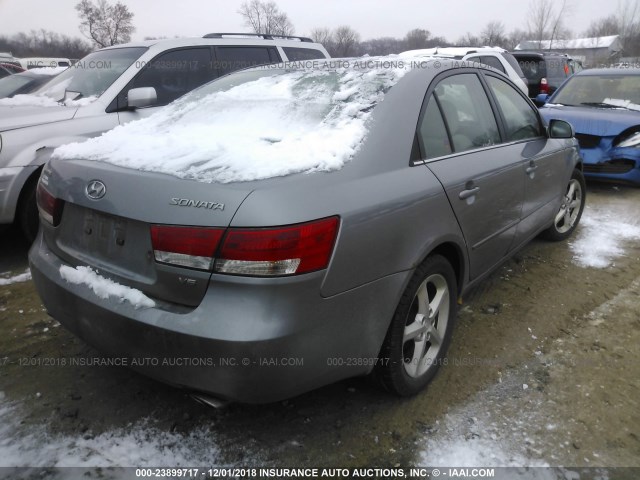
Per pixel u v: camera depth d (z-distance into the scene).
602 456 2.27
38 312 3.44
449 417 2.49
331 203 1.98
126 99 4.80
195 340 1.86
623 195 6.75
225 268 1.83
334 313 2.01
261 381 1.89
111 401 2.56
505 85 3.71
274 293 1.83
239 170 2.04
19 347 3.02
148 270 2.02
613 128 6.56
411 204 2.31
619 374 2.85
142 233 2.02
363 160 2.24
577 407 2.58
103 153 2.44
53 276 2.34
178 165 2.14
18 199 4.17
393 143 2.40
